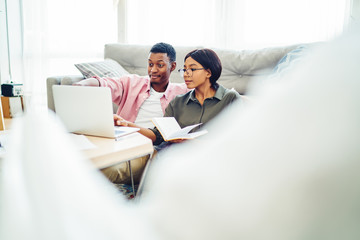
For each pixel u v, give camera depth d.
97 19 3.54
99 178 0.20
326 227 0.14
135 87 2.09
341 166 0.13
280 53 2.24
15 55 3.60
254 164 0.15
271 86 0.16
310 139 0.13
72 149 0.20
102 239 0.17
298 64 0.15
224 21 3.24
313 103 0.14
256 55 2.32
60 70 3.66
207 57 1.61
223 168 0.16
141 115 2.04
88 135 1.26
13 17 3.54
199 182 0.16
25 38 3.54
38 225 0.17
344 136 0.13
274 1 3.06
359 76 0.13
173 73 2.56
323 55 0.14
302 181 0.14
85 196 0.18
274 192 0.14
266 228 0.15
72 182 0.18
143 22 3.43
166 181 0.17
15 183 0.18
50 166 0.18
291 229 0.14
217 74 1.64
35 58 3.57
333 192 0.13
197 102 1.69
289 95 0.15
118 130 1.34
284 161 0.14
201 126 1.64
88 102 1.19
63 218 0.17
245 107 0.17
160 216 0.17
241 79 2.37
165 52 1.99
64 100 1.24
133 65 2.73
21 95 1.67
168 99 2.04
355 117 0.13
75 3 3.53
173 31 3.37
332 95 0.13
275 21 3.09
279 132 0.14
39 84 3.61
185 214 0.16
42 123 0.21
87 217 0.17
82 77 2.32
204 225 0.15
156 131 1.62
